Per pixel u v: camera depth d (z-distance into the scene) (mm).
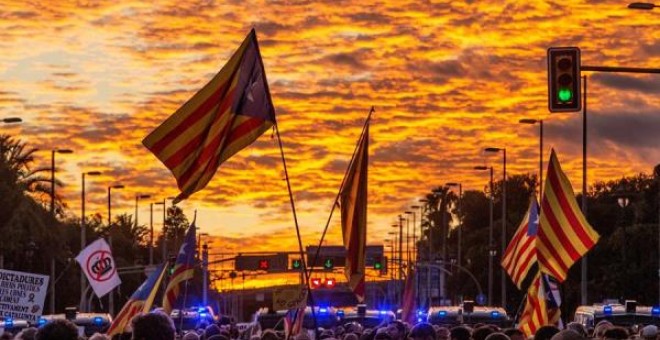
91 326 65000
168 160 28641
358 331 46750
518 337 29984
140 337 17234
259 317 66125
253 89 28812
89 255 48156
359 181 40156
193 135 28531
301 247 27781
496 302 191125
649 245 154125
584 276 100875
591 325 59750
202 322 64812
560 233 43250
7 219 111188
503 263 54219
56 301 141625
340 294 100562
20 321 54750
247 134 28938
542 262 43531
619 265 153375
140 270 128750
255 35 28719
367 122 39906
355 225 40312
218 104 28641
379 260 162125
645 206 172250
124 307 40094
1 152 116250
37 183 127125
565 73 46312
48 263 122438
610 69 47812
